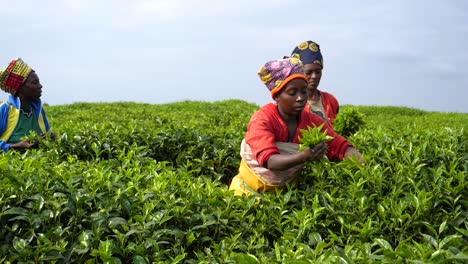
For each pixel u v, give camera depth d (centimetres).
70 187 376
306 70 534
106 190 394
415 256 244
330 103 568
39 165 427
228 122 1108
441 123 1466
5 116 596
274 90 377
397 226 327
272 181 387
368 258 251
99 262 331
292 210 377
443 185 368
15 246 320
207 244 360
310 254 262
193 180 471
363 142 503
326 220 341
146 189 393
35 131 623
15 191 368
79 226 350
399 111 2080
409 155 418
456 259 238
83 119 1240
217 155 607
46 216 350
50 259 317
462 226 343
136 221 351
